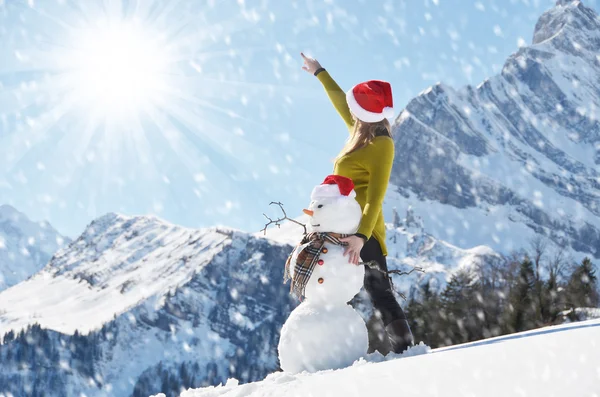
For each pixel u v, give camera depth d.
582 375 2.04
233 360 174.25
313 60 5.73
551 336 2.97
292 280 4.17
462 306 32.62
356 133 4.61
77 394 164.62
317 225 4.16
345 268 4.06
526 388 2.02
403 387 2.36
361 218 4.21
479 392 2.08
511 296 32.12
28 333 181.38
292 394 2.77
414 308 32.94
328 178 4.27
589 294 34.34
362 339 4.04
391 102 4.62
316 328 3.99
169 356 185.12
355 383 2.63
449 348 4.12
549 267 35.66
